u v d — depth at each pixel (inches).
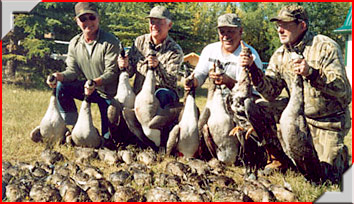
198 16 398.9
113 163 219.9
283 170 210.5
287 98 229.3
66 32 364.5
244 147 203.8
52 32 360.5
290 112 182.5
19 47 359.3
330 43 195.6
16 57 350.9
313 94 202.1
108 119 239.0
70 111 275.6
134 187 185.8
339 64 192.1
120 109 237.0
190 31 400.2
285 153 208.8
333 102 200.2
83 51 266.7
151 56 227.9
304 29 202.7
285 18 199.5
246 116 201.0
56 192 170.9
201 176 191.8
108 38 264.5
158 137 236.4
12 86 327.9
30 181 183.2
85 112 237.1
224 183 188.7
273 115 225.9
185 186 179.6
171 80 249.9
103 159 224.2
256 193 173.8
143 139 242.2
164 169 210.8
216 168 210.5
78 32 367.2
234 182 192.7
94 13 259.4
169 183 188.2
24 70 353.4
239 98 200.1
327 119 204.1
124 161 224.1
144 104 228.1
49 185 174.7
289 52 205.8
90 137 236.5
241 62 199.8
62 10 356.8
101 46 261.7
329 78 189.3
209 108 223.8
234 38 242.2
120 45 242.4
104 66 265.3
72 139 246.4
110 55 260.2
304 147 181.8
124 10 340.2
